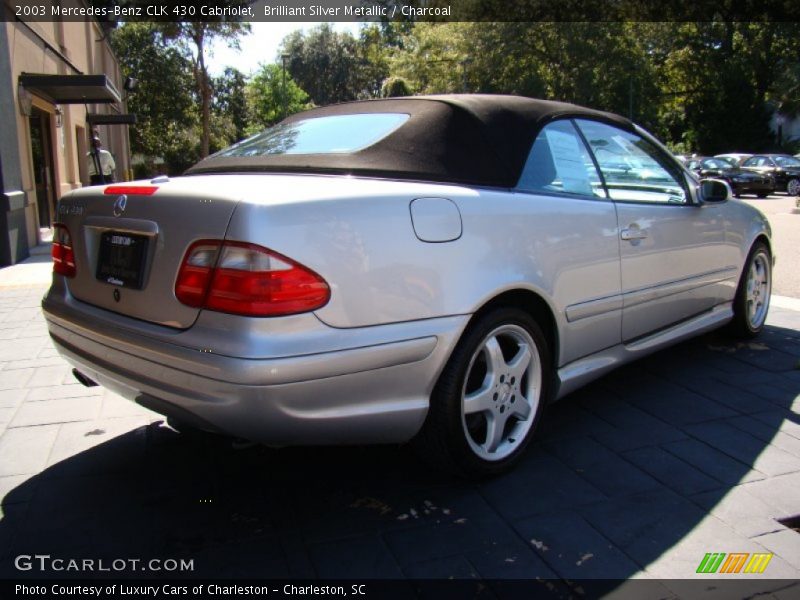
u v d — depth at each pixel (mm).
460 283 2625
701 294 4160
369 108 3350
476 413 2896
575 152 3402
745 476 2949
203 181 2625
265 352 2158
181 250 2354
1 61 10000
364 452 3230
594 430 3439
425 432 2734
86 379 3111
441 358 2580
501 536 2516
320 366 2254
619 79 32875
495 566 2338
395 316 2443
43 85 11125
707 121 41344
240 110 48094
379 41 59125
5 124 10047
